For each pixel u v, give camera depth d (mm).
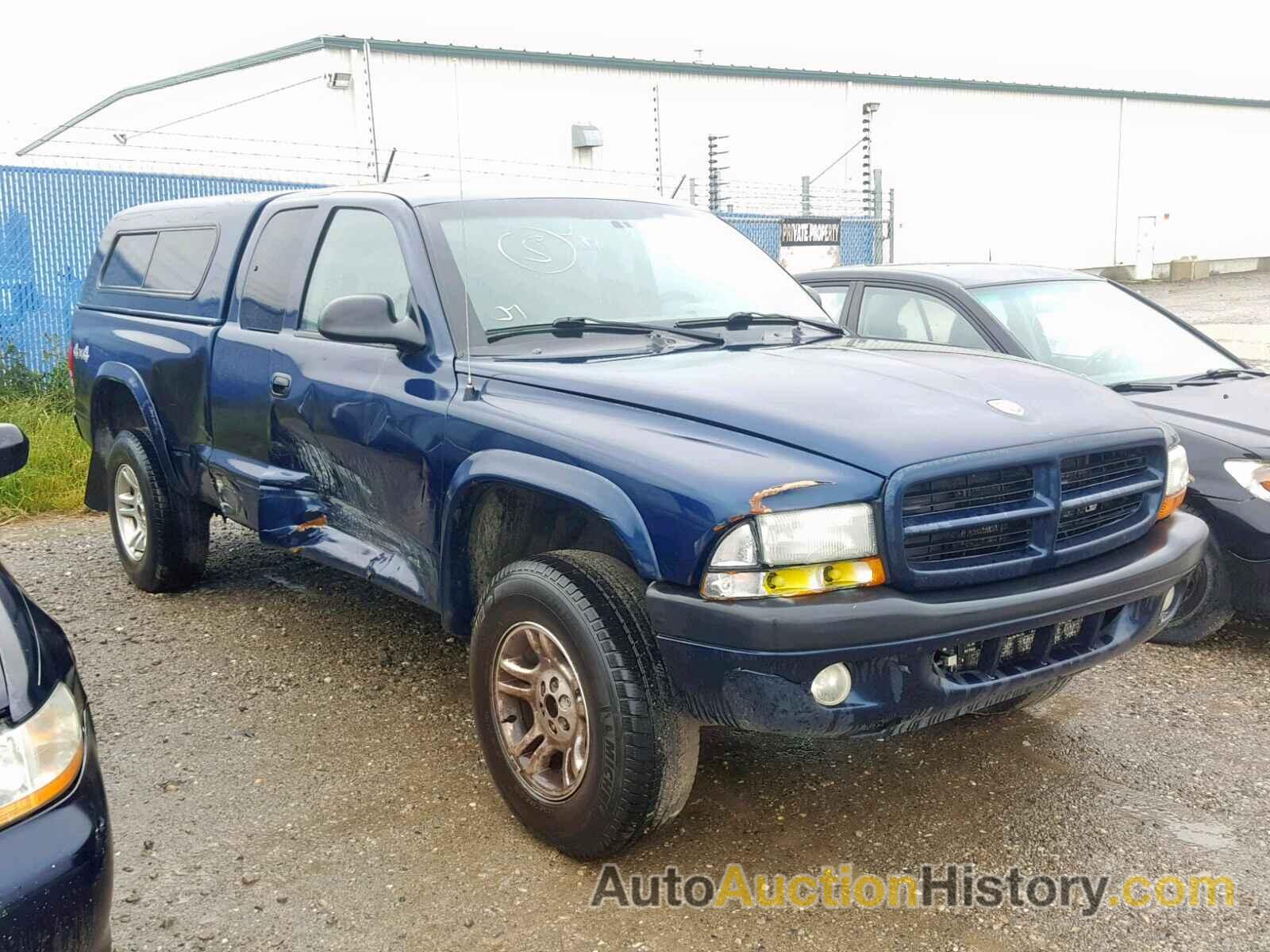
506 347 3738
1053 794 3633
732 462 2877
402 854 3305
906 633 2756
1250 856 3256
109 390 5871
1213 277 39844
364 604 5551
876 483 2811
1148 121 37938
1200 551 3488
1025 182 34625
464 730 4137
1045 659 3078
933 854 3283
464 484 3438
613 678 2982
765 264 4766
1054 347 5641
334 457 4188
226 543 6668
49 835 2199
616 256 4273
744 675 2762
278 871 3217
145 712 4316
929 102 31672
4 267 10602
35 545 6828
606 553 3523
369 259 4230
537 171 23234
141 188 11438
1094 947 2842
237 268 4988
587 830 3121
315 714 4285
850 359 3664
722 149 27141
